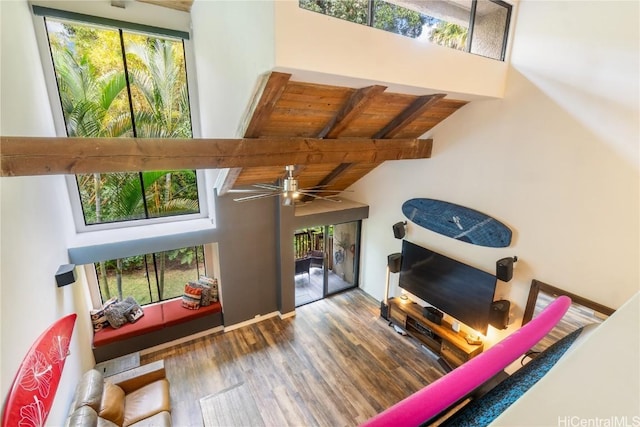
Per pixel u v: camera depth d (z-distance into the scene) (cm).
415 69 262
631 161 254
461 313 415
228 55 291
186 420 343
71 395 302
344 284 657
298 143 321
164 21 403
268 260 516
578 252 296
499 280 373
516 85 329
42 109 331
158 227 453
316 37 208
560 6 286
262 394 379
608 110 264
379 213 559
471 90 309
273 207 498
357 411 358
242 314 509
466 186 397
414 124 400
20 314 216
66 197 385
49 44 355
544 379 44
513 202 347
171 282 516
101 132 409
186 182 487
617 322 54
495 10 306
